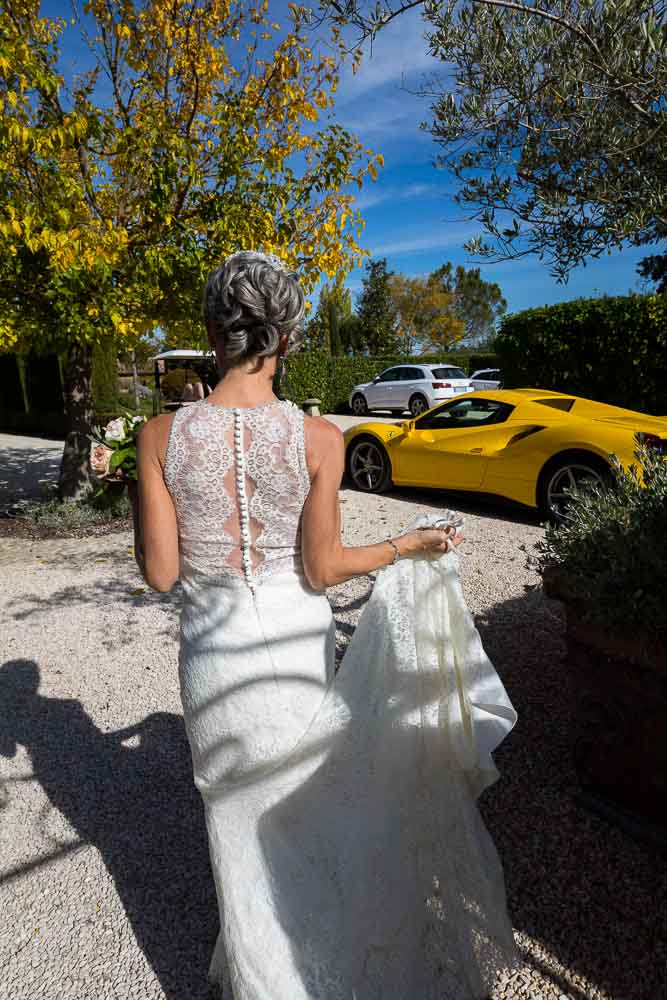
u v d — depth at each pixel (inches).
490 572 203.0
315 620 60.4
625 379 378.9
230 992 68.7
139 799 105.0
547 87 85.9
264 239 265.1
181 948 77.6
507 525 263.4
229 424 54.5
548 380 412.2
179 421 54.9
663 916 77.4
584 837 90.6
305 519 56.6
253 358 55.5
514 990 69.6
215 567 57.1
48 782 110.0
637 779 89.7
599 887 82.0
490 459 273.1
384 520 277.1
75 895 86.2
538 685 131.0
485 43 87.1
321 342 1250.0
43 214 243.3
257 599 57.4
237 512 55.8
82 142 259.8
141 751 117.9
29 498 344.8
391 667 65.2
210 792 61.4
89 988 73.1
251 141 257.6
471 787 69.7
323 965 59.4
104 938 79.5
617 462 112.7
